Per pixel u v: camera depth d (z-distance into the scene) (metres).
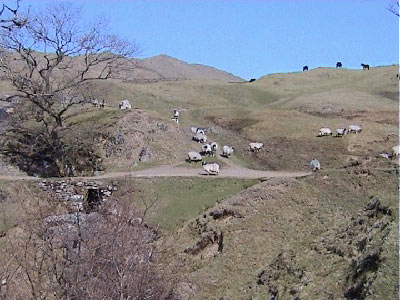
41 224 19.33
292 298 19.22
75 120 51.03
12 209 32.03
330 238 22.98
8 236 20.64
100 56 57.50
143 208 32.84
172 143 47.94
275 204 30.16
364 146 47.31
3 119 48.25
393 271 16.55
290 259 22.61
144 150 46.00
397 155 41.00
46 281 17.48
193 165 44.69
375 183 30.70
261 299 20.97
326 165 44.47
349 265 19.14
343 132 50.25
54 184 36.22
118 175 40.59
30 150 45.09
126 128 47.88
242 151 49.41
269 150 48.75
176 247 28.11
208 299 22.92
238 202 30.61
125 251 17.56
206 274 24.77
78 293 15.86
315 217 28.19
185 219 31.41
